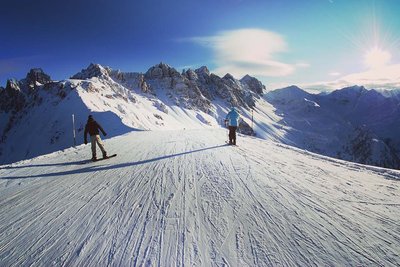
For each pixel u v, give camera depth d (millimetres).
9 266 3805
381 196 6270
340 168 9359
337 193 6504
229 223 4949
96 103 123750
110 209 5766
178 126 158375
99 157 11977
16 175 8844
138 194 6691
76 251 4148
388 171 8695
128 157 11766
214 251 4039
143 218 5262
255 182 7516
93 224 5062
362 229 4602
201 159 11023
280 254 3914
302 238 4344
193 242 4309
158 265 3732
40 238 4578
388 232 4480
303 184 7293
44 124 120000
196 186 7219
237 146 15125
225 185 7266
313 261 3723
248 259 3818
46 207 5988
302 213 5316
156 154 12453
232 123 15617
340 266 3598
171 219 5176
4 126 165875
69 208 5891
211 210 5570
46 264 3828
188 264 3738
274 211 5445
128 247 4219
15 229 4941
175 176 8305
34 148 107312
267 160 10789
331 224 4812
